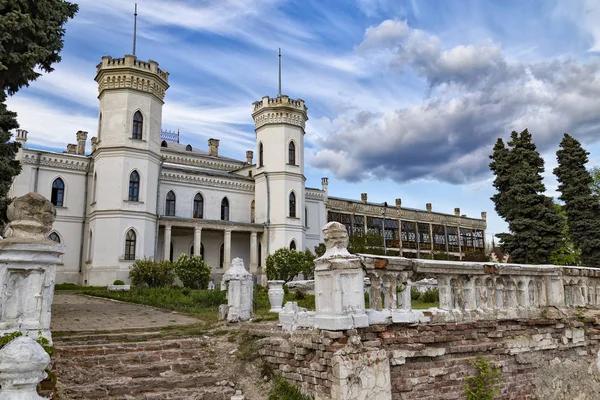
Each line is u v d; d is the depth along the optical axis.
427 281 21.09
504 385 8.94
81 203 38.12
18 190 35.50
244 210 46.03
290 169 45.41
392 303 8.04
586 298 11.42
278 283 15.52
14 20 13.70
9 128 15.27
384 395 7.21
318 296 7.62
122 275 34.28
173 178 42.00
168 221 38.09
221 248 43.81
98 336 10.02
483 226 70.31
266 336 9.25
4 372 3.88
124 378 7.96
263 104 46.28
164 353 9.11
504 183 25.27
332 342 7.09
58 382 7.50
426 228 62.41
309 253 39.84
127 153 36.00
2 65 13.31
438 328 8.33
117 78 36.81
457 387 8.23
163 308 18.98
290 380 8.00
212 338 10.27
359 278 7.51
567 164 25.28
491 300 9.45
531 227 23.75
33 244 6.15
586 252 24.08
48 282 6.30
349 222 54.41
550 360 9.99
